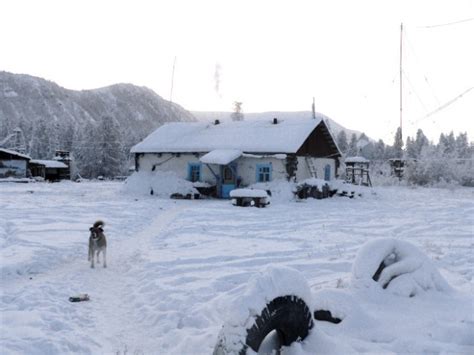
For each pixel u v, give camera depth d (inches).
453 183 1829.5
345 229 605.0
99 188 1563.7
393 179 1974.7
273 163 1141.7
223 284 317.1
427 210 876.0
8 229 577.9
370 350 183.3
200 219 721.0
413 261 249.6
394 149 3531.0
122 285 339.6
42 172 2348.7
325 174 1328.7
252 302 163.5
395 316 213.3
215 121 1466.5
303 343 181.2
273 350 175.6
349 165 1683.1
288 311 172.2
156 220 722.2
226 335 158.7
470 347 181.0
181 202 1021.8
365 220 709.3
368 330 201.8
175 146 1267.2
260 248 463.5
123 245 507.5
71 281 344.5
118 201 1009.5
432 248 431.5
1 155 1987.0
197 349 200.4
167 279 338.6
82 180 2503.7
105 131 2942.9
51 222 644.1
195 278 338.6
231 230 605.3
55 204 913.5
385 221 690.8
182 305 268.8
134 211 807.7
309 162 1214.9
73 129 4018.2
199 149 1219.2
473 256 387.2
